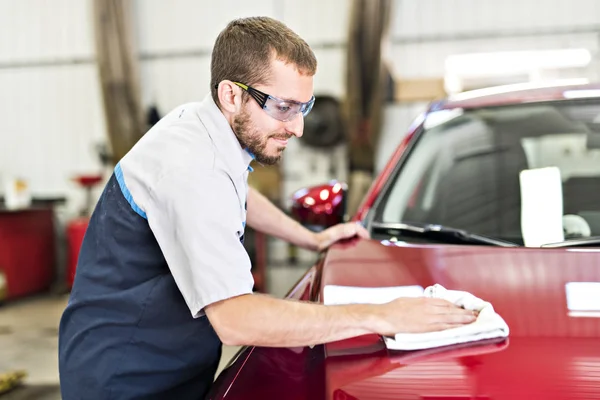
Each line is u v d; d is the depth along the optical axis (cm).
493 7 490
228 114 94
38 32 566
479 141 165
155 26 547
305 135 495
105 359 97
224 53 92
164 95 553
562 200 139
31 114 577
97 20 527
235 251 86
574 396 66
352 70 486
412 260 112
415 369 74
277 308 83
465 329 79
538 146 157
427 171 162
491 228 138
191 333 97
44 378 296
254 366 87
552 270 100
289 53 89
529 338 79
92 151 569
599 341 77
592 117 158
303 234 142
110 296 97
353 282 104
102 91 533
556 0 478
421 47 505
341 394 72
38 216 523
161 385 100
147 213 89
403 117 509
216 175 89
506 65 490
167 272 95
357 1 480
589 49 474
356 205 484
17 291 490
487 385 69
